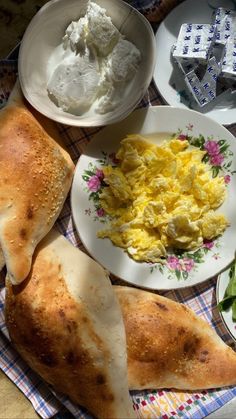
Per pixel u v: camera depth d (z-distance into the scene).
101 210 0.48
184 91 0.49
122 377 0.44
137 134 0.48
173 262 0.47
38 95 0.47
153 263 0.47
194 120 0.48
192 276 0.47
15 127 0.45
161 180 0.47
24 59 0.47
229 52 0.47
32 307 0.44
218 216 0.47
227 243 0.47
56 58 0.49
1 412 0.54
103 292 0.44
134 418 0.44
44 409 0.48
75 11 0.48
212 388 0.47
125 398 0.44
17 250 0.44
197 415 0.46
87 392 0.44
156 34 0.50
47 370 0.45
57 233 0.48
